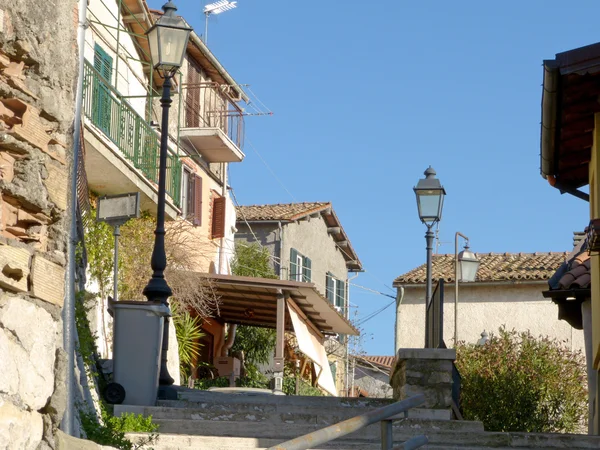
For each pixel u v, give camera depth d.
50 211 4.69
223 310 26.67
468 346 21.12
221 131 27.66
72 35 4.95
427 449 9.95
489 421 18.91
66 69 4.86
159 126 24.75
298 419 10.84
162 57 13.24
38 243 4.62
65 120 4.83
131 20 23.75
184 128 27.62
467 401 19.08
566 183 15.09
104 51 21.83
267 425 10.54
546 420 19.03
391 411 6.43
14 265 4.36
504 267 32.31
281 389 23.05
